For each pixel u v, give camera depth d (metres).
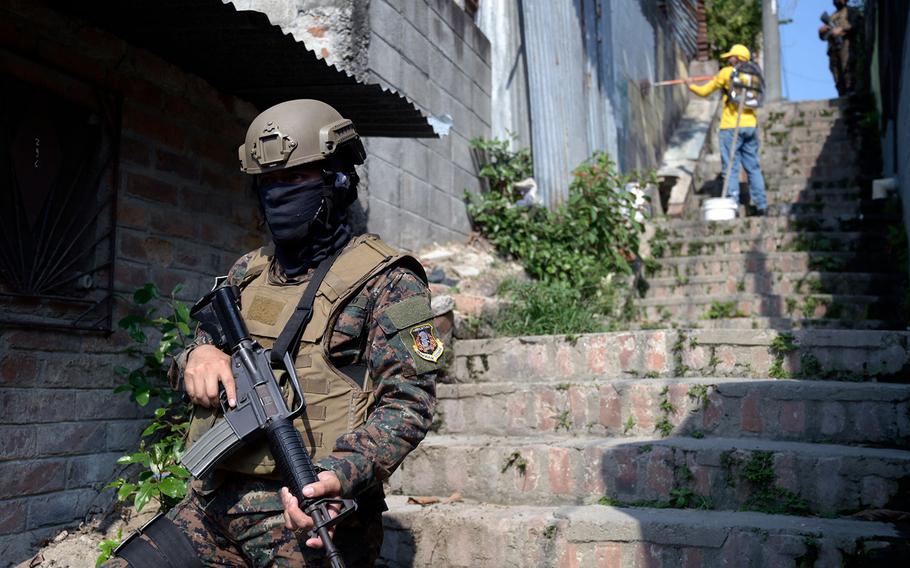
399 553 3.69
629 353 4.54
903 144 6.76
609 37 10.23
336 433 2.12
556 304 5.77
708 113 14.88
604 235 7.30
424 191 6.38
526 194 7.33
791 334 4.33
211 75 4.21
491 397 4.48
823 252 7.33
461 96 7.07
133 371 3.78
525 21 7.81
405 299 2.20
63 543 3.45
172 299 3.93
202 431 2.20
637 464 3.74
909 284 6.46
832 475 3.45
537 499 3.91
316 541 1.94
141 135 3.95
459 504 3.96
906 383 4.09
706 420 4.02
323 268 2.24
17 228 3.38
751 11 18.69
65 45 3.58
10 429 3.29
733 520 3.32
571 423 4.29
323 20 5.53
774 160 11.43
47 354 3.45
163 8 3.46
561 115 8.39
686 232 8.23
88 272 3.66
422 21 6.41
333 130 2.23
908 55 5.96
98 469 3.65
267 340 2.19
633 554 3.35
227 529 2.17
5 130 3.38
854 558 3.02
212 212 4.35
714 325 6.38
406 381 2.14
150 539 2.22
